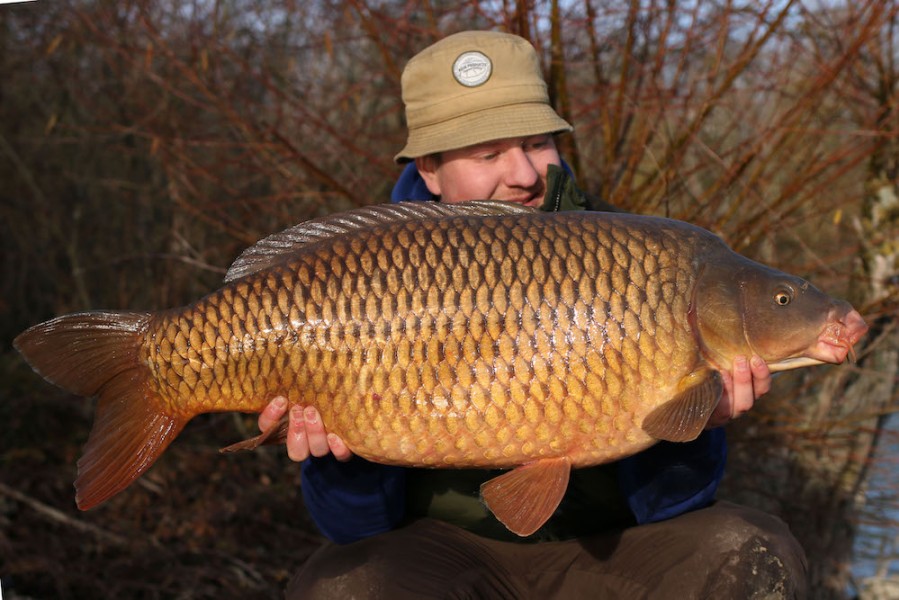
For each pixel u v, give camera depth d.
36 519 3.04
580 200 1.53
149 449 1.33
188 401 1.31
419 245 1.27
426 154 1.59
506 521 1.26
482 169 1.58
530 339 1.25
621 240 1.27
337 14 2.89
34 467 3.32
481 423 1.26
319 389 1.28
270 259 1.34
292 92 2.98
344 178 2.82
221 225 2.81
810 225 2.71
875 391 2.52
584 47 2.48
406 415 1.26
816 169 2.30
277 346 1.27
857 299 2.53
